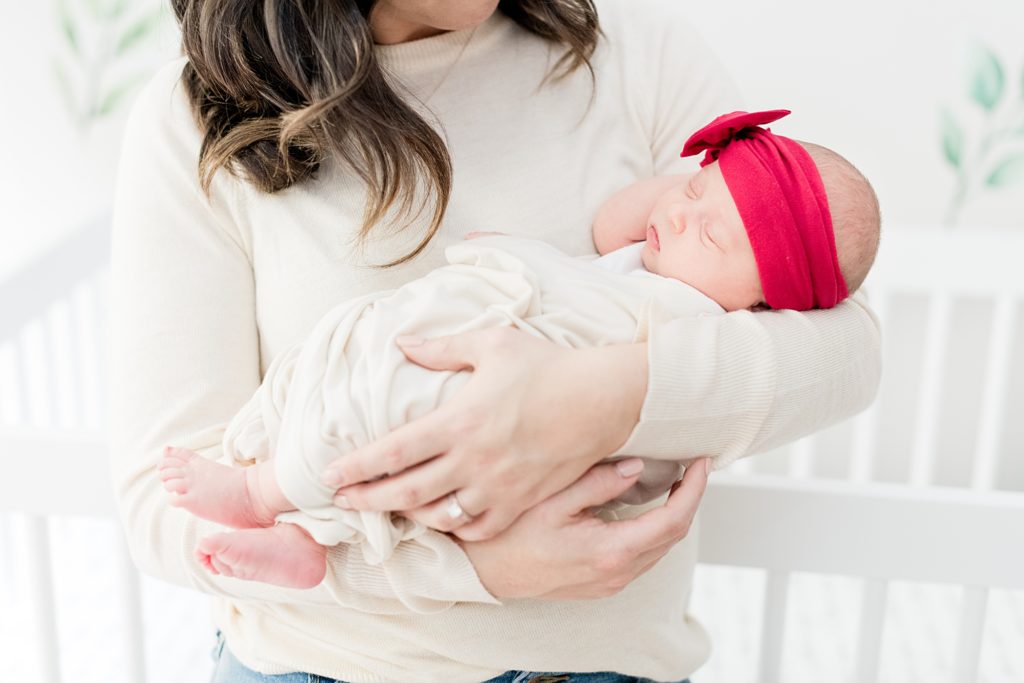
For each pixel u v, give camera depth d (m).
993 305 1.94
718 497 0.93
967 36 1.81
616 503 0.78
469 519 0.71
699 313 0.81
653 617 0.86
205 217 0.81
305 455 0.71
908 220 1.93
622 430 0.70
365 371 0.73
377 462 0.68
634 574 0.74
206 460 0.74
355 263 0.82
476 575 0.73
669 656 0.89
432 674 0.82
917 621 1.75
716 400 0.71
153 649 1.62
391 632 0.81
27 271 1.55
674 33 0.96
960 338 1.97
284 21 0.75
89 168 2.05
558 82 0.90
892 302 1.96
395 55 0.85
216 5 0.76
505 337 0.71
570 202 0.89
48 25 1.96
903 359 2.00
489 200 0.86
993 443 1.86
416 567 0.74
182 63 0.85
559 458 0.69
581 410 0.69
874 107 1.87
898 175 1.91
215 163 0.78
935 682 1.59
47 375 1.68
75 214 2.09
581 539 0.71
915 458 1.89
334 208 0.81
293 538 0.72
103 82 1.99
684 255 0.83
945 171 1.89
